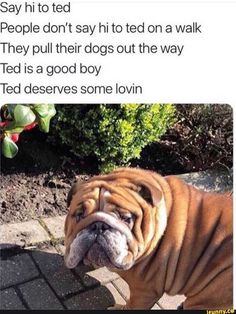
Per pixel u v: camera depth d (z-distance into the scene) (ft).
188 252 7.87
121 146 10.46
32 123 7.68
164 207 7.88
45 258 9.18
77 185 8.04
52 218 9.89
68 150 11.16
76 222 7.61
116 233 7.26
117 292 8.87
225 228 7.95
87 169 11.01
